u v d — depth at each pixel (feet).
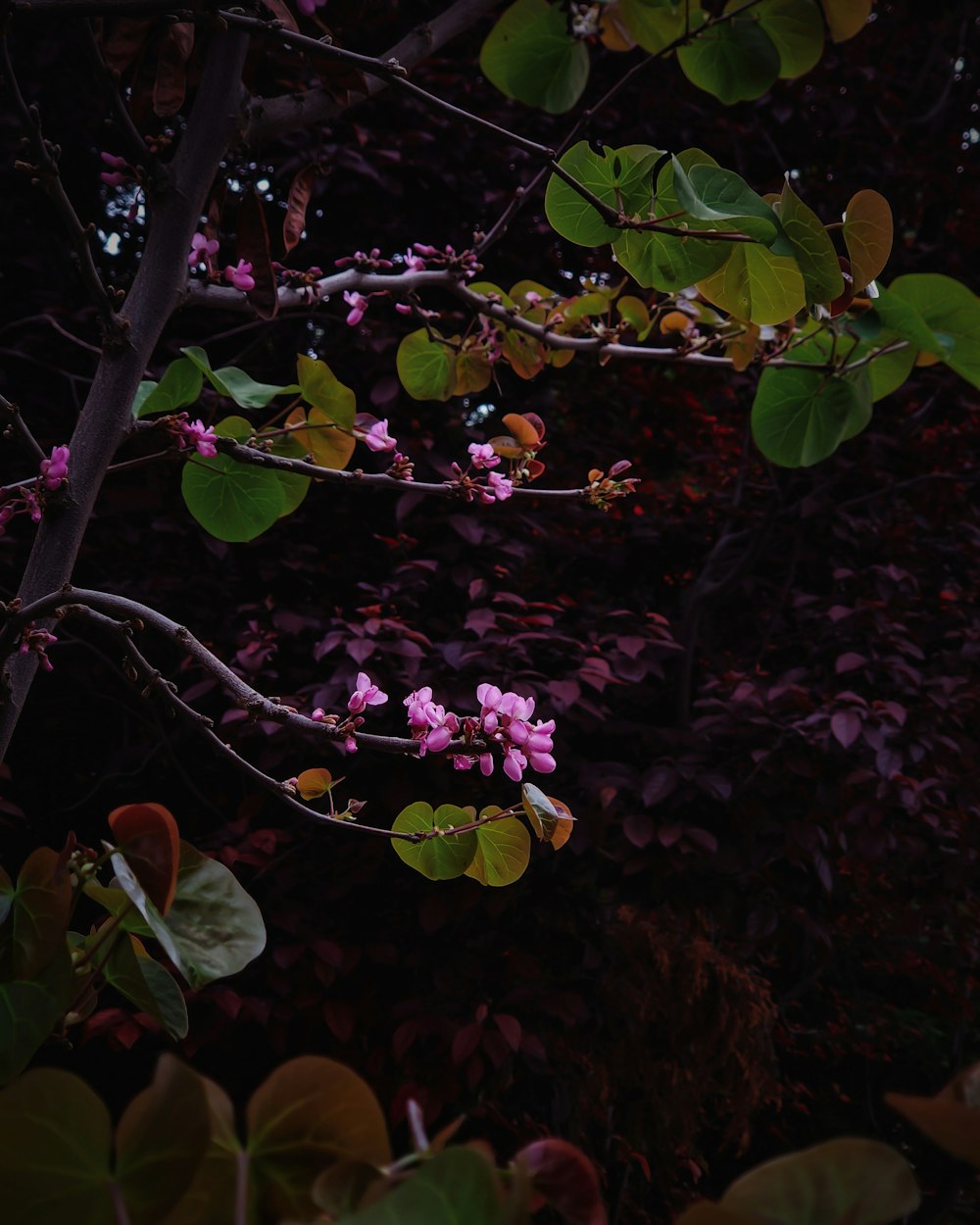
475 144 13.41
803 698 10.32
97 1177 1.55
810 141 14.57
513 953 10.30
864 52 16.07
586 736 11.64
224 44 4.40
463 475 4.94
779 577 13.70
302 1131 1.67
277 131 4.91
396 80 3.88
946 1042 15.40
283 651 11.22
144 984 3.20
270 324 12.16
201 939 3.19
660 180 4.06
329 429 5.25
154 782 11.48
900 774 9.93
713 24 5.58
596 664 9.85
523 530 12.17
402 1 13.21
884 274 14.30
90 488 4.09
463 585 10.84
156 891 2.75
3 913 3.00
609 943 11.40
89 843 11.46
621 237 4.38
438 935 10.54
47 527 4.03
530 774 10.41
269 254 4.51
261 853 9.89
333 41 4.72
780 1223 1.39
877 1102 14.62
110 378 4.13
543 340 6.27
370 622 9.52
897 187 14.56
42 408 12.07
